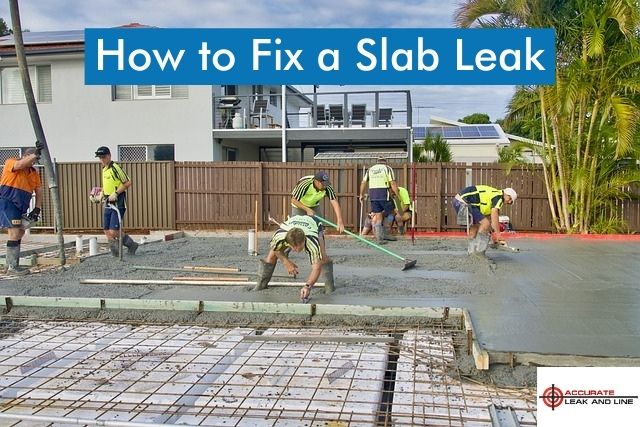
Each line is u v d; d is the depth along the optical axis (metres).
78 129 17.45
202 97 16.89
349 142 18.31
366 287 6.21
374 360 4.10
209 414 3.20
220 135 16.94
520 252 9.23
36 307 5.61
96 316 5.39
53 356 4.30
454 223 12.83
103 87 17.23
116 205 8.51
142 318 5.31
